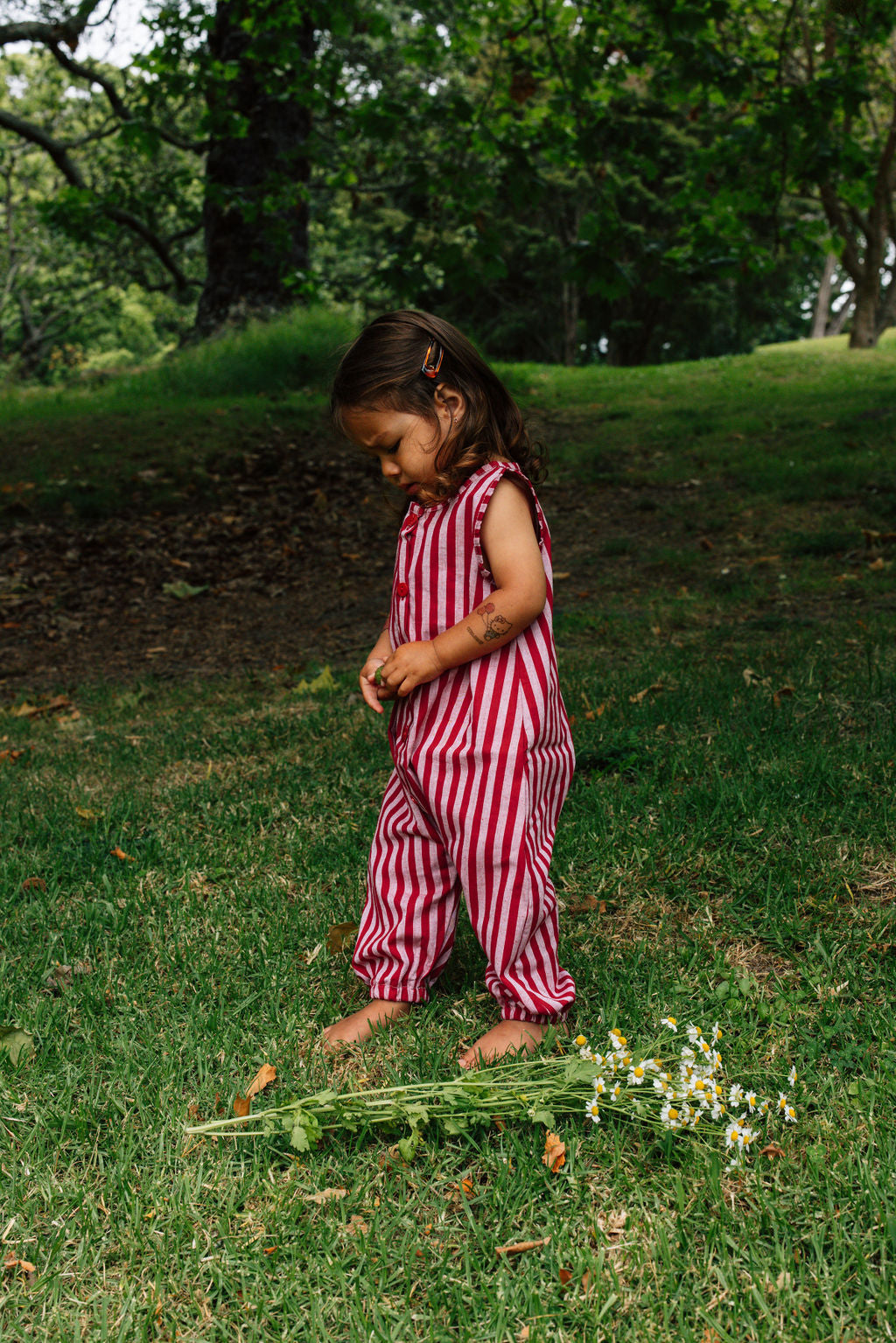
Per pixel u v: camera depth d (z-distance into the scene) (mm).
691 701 4020
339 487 10031
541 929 2111
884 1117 1892
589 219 7652
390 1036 2230
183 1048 2221
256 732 4312
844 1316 1513
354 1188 1812
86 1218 1761
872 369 16016
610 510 8539
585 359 43312
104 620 7090
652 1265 1628
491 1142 1947
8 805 3807
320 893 2936
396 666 1991
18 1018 2371
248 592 7512
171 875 3131
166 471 10383
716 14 8117
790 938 2533
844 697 3877
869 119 19047
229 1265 1671
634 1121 1926
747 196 8766
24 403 14680
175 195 11117
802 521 7215
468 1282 1619
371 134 8609
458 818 2006
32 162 33750
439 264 7828
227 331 15531
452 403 1990
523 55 9328
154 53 9617
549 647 2082
